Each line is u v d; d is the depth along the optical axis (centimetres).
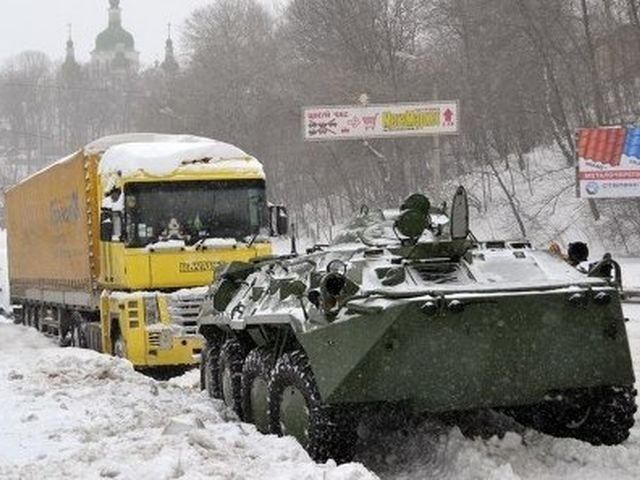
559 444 844
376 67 5241
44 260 2195
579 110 4262
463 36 4844
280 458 767
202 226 1600
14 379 1243
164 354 1548
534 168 4419
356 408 804
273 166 5831
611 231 3694
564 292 796
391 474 820
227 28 6969
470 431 909
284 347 909
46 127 11275
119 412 1001
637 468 798
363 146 4788
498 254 879
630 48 4222
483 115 4659
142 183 1581
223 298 1130
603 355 817
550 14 4341
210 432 861
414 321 772
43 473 729
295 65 5881
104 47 13788
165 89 7050
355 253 878
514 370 799
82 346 1917
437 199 3484
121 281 1591
